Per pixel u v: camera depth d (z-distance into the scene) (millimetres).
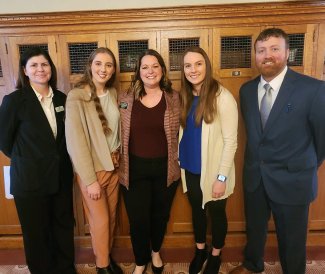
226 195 1600
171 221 2076
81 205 2049
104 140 1513
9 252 2070
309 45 1786
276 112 1404
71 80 1865
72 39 1813
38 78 1470
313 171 1444
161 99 1566
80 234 2088
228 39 1823
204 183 1564
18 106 1447
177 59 1861
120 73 1854
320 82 1355
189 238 2078
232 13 1744
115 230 2064
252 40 1801
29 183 1485
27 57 1462
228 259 1959
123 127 1561
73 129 1445
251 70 1826
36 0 1752
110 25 1791
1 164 1979
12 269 1902
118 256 2016
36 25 1782
